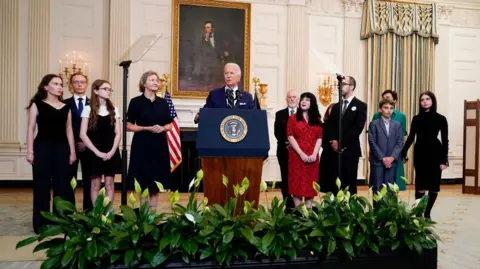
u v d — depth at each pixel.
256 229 2.32
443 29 9.14
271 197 6.66
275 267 2.30
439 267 2.94
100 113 3.82
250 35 8.06
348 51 8.59
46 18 7.41
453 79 9.29
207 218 2.30
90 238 2.16
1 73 7.31
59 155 3.70
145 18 7.76
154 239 2.23
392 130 4.27
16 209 5.20
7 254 3.07
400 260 2.50
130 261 2.13
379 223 2.55
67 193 3.73
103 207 2.33
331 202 2.53
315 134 3.84
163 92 7.65
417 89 8.86
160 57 7.81
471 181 7.49
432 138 4.46
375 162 4.27
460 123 9.31
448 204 6.12
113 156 3.84
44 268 2.12
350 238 2.36
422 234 2.54
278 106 8.22
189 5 7.86
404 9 8.74
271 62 8.20
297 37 8.25
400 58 8.76
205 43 7.92
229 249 2.26
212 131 2.59
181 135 7.57
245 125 2.62
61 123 3.72
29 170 7.42
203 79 7.92
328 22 8.56
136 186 2.36
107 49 7.66
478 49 9.38
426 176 4.46
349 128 4.02
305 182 3.81
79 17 7.57
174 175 7.56
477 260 3.12
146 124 3.67
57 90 3.68
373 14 8.53
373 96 8.62
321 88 8.21
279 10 8.26
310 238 2.39
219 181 2.60
